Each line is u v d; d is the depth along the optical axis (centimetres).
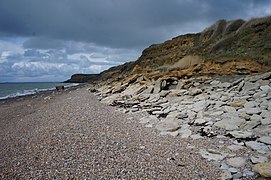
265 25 3294
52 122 1360
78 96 3066
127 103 1967
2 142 1020
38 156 812
